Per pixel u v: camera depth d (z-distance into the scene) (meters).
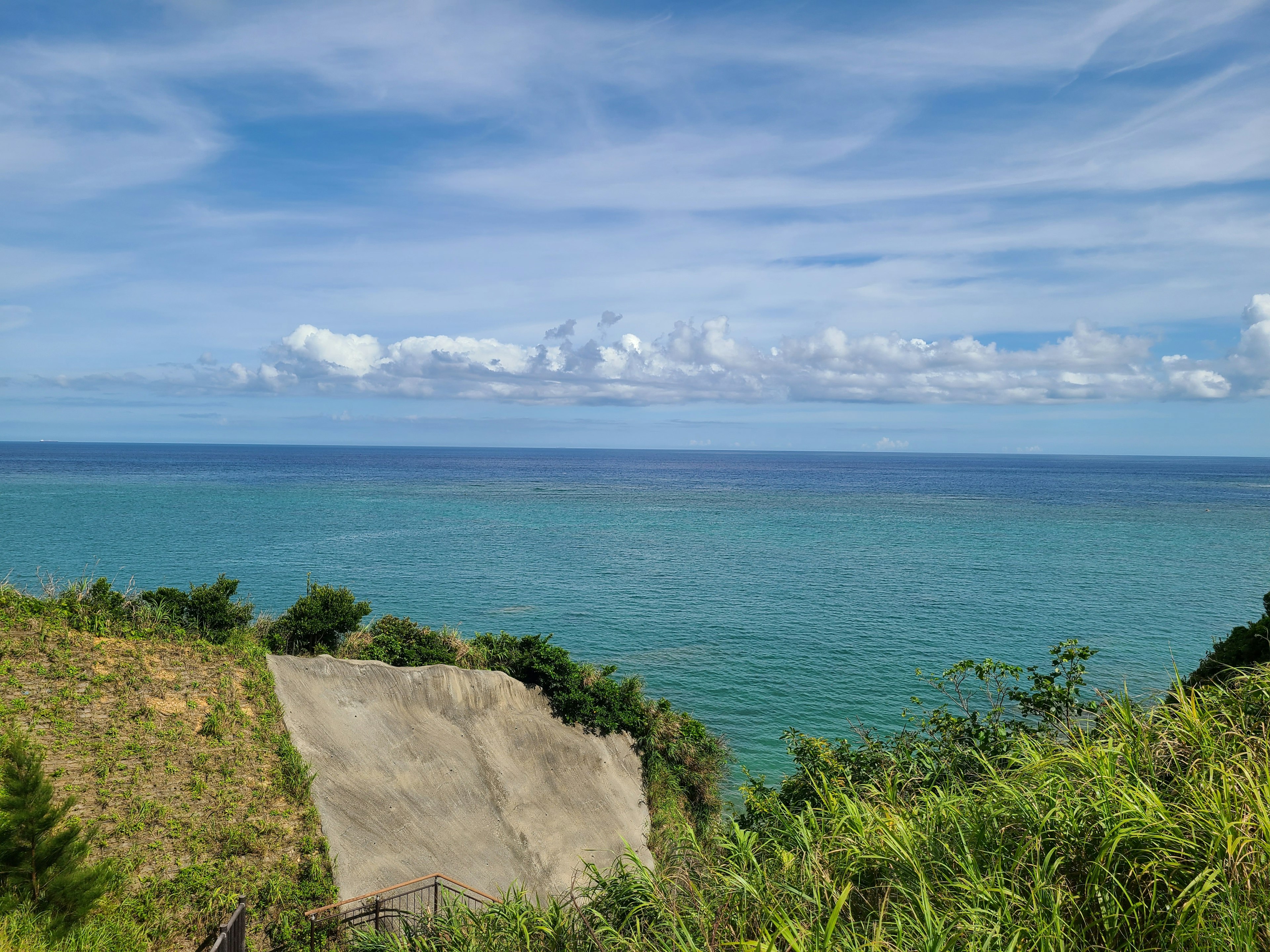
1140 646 48.22
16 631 17.55
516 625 51.88
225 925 10.27
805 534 107.19
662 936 5.30
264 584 60.81
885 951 4.33
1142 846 4.57
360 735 18.52
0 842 8.80
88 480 178.25
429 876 14.41
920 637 49.94
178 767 14.98
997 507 158.50
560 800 20.55
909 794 7.47
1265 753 5.21
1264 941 3.86
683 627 52.06
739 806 25.17
